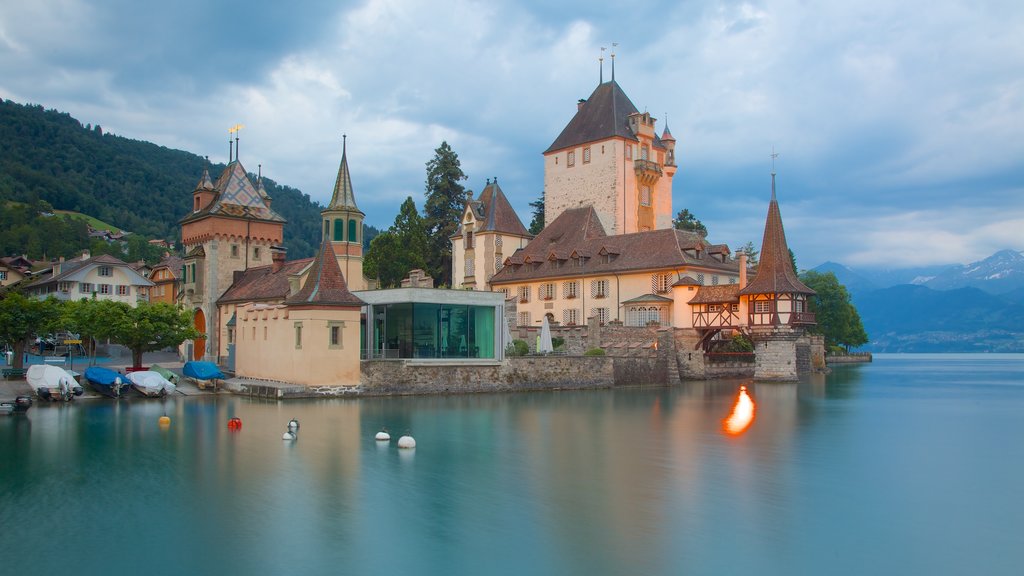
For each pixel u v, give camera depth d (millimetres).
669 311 82625
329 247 58438
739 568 19750
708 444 37594
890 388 83500
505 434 39812
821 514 24766
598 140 104062
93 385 55781
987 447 38688
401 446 35219
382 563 19938
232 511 24344
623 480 29094
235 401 53281
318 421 43438
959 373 127750
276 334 59719
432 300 61750
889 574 19531
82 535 22031
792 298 77125
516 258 101438
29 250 162125
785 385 76250
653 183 107000
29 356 79875
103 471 29625
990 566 20125
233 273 80688
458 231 110125
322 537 21922
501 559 20234
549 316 95312
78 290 99750
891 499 26922
